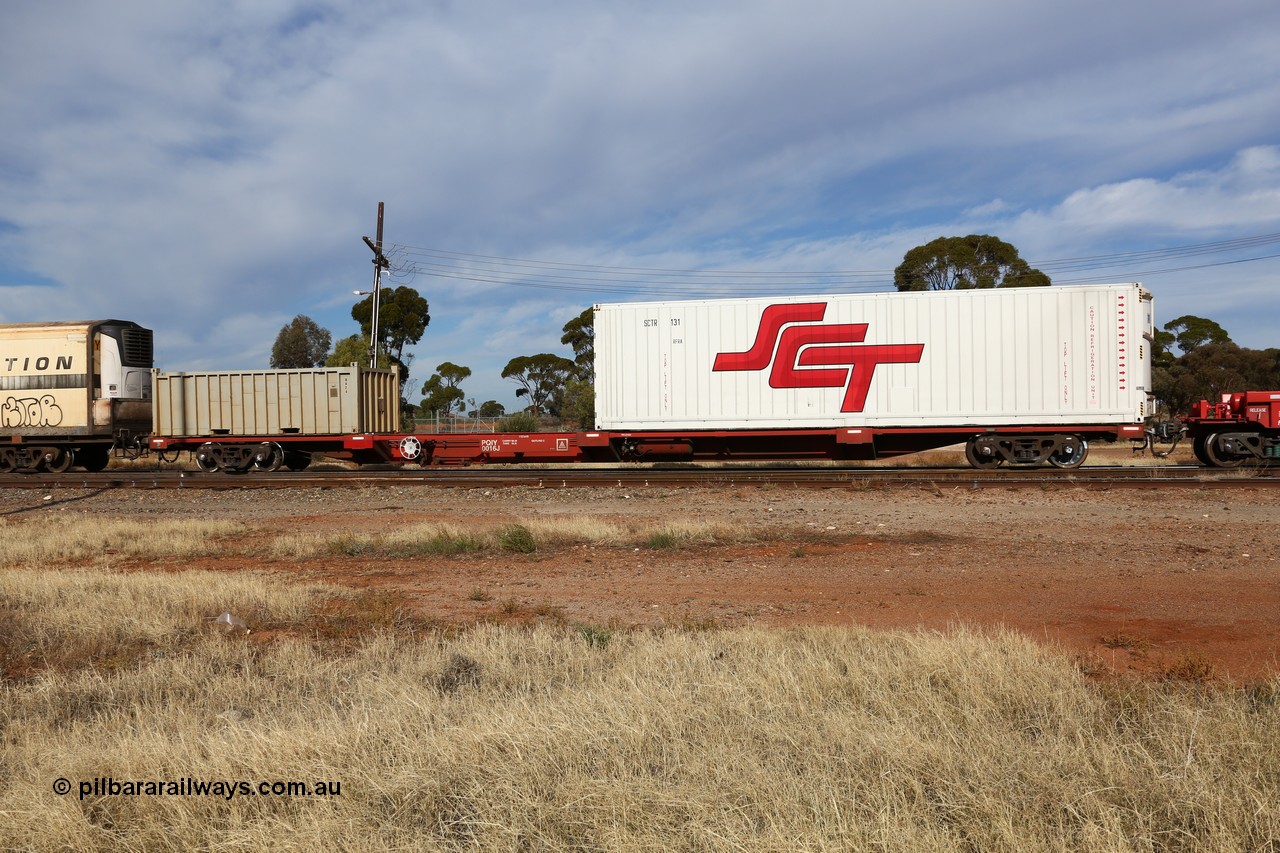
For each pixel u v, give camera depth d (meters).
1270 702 4.49
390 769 3.83
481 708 4.55
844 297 17.94
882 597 7.80
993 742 3.92
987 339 17.50
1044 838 3.14
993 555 9.60
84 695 5.26
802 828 3.18
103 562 10.67
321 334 66.88
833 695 4.72
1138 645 6.04
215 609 7.64
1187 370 53.78
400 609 7.72
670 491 16.16
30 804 3.55
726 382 18.36
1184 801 3.32
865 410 17.88
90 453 24.16
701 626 6.77
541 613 7.48
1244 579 8.08
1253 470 16.86
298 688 5.31
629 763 3.86
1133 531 10.97
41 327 22.47
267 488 18.09
